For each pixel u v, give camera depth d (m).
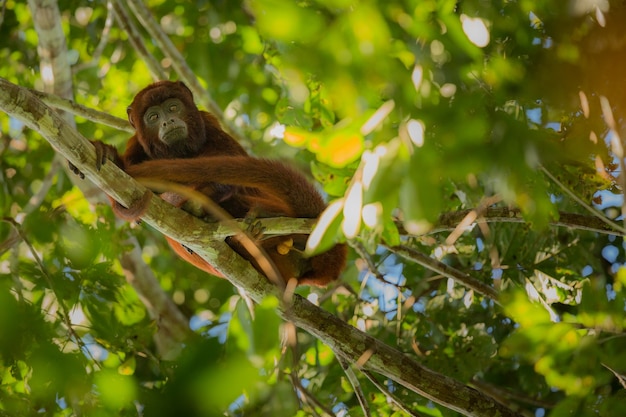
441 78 6.66
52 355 7.95
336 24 6.11
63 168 13.92
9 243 9.45
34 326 8.14
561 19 6.85
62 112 12.40
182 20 15.24
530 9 7.23
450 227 9.63
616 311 7.32
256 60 14.91
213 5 15.05
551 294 10.99
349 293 12.62
